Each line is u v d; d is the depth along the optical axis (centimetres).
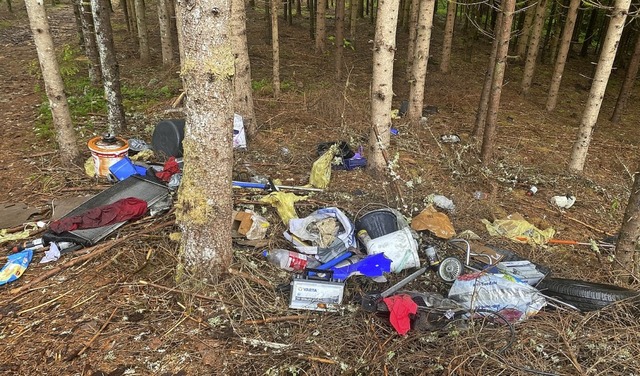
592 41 1747
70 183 493
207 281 335
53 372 271
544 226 489
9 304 321
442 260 375
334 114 774
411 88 761
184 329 307
